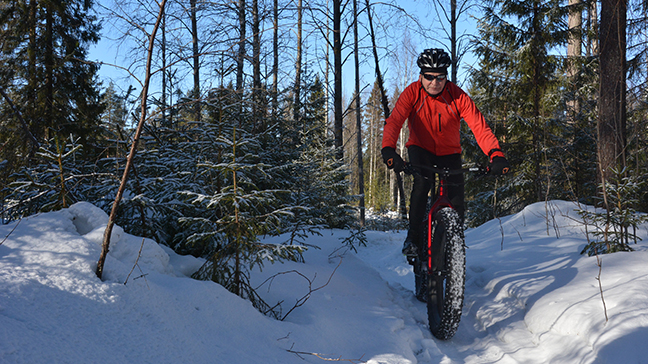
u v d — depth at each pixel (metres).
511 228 5.43
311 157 8.20
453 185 2.89
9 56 11.30
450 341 2.61
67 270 1.56
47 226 1.86
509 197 11.68
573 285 2.70
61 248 1.69
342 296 2.98
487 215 11.76
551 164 10.63
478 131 2.86
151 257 2.05
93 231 1.88
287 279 2.93
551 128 11.03
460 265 2.43
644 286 2.24
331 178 8.30
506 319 2.71
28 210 2.86
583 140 10.23
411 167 2.78
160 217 3.10
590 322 2.07
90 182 3.12
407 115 3.03
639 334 1.79
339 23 10.49
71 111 11.74
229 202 2.46
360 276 3.71
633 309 1.99
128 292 1.61
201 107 4.04
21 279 1.41
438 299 2.62
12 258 1.54
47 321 1.30
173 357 1.47
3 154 4.22
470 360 2.29
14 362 1.09
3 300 1.29
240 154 3.27
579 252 3.61
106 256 1.78
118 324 1.47
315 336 2.11
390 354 2.07
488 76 11.73
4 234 1.72
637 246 3.51
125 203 2.71
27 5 11.48
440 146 3.09
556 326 2.27
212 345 1.66
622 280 2.49
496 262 3.89
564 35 10.73
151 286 1.72
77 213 2.06
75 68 11.91
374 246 7.07
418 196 3.07
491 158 2.71
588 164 10.00
